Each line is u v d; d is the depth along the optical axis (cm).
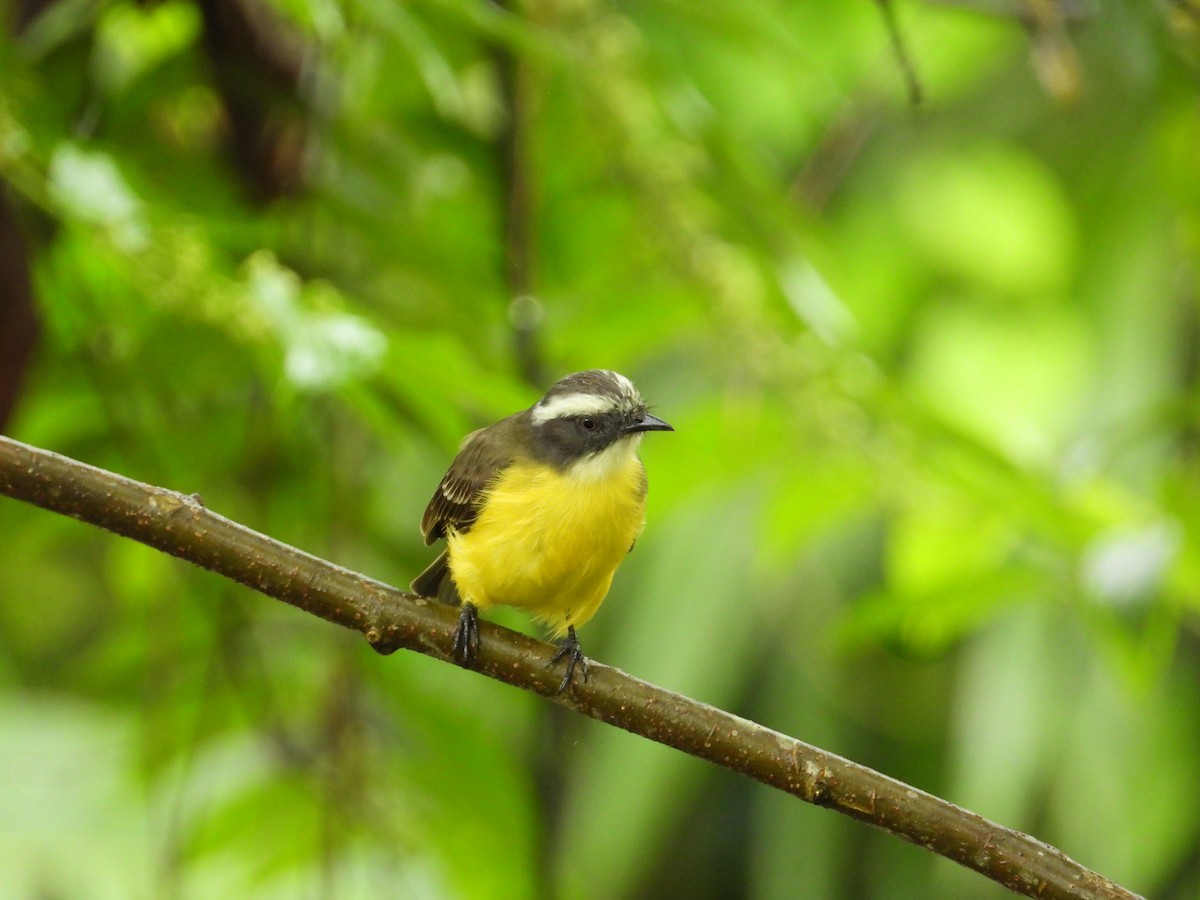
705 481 1045
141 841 1125
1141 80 941
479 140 1088
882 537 1416
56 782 1116
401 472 1303
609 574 940
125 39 1056
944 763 1459
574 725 1233
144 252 806
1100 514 925
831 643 1410
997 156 1394
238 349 969
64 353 1019
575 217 1120
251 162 1042
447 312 1027
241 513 1102
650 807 1389
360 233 1043
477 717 1119
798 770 691
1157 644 846
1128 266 1359
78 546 1593
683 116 1014
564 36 973
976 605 952
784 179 1373
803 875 1479
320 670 1104
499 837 1101
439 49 978
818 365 954
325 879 985
